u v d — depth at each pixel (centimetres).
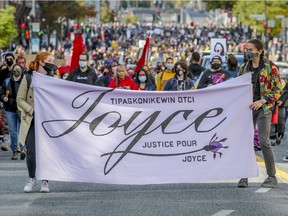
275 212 1138
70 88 1282
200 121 1298
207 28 12225
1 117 1955
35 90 1278
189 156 1296
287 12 8000
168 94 1291
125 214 1130
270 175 1341
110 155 1284
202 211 1146
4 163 1722
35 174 1327
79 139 1283
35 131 1283
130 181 1287
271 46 7925
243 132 1307
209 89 1297
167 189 1333
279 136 2102
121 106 1286
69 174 1283
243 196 1259
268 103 1313
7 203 1222
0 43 5122
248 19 8288
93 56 6028
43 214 1139
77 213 1141
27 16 8094
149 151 1290
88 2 11881
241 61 2742
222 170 1303
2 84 1823
